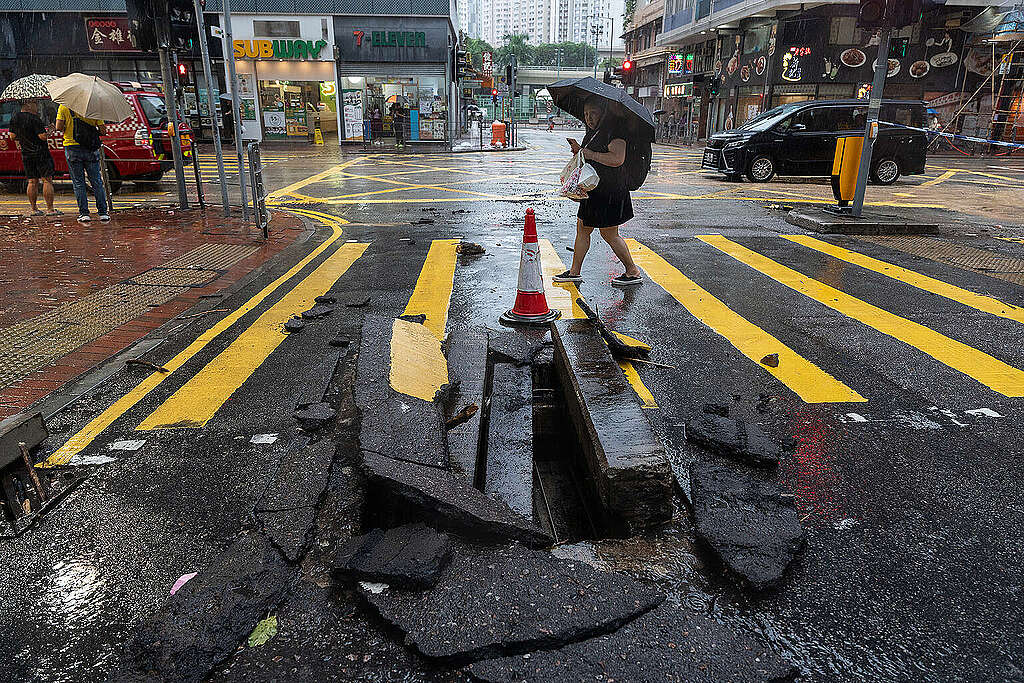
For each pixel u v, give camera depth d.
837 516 2.68
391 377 3.68
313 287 6.37
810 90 31.50
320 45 29.12
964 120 31.38
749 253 8.04
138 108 13.21
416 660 1.94
